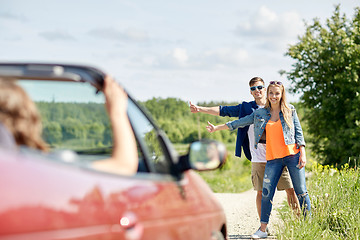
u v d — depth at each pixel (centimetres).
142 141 288
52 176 178
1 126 186
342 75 2120
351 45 2153
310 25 2258
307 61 2223
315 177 892
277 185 643
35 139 202
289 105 613
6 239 154
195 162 273
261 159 640
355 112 2058
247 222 783
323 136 2223
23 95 203
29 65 265
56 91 271
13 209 159
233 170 2919
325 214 676
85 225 179
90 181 191
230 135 8431
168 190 249
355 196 754
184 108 10262
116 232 190
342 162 2061
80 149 287
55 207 171
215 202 324
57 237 168
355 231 621
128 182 213
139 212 208
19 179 167
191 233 261
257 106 657
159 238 221
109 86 244
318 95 2206
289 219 645
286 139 607
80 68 249
